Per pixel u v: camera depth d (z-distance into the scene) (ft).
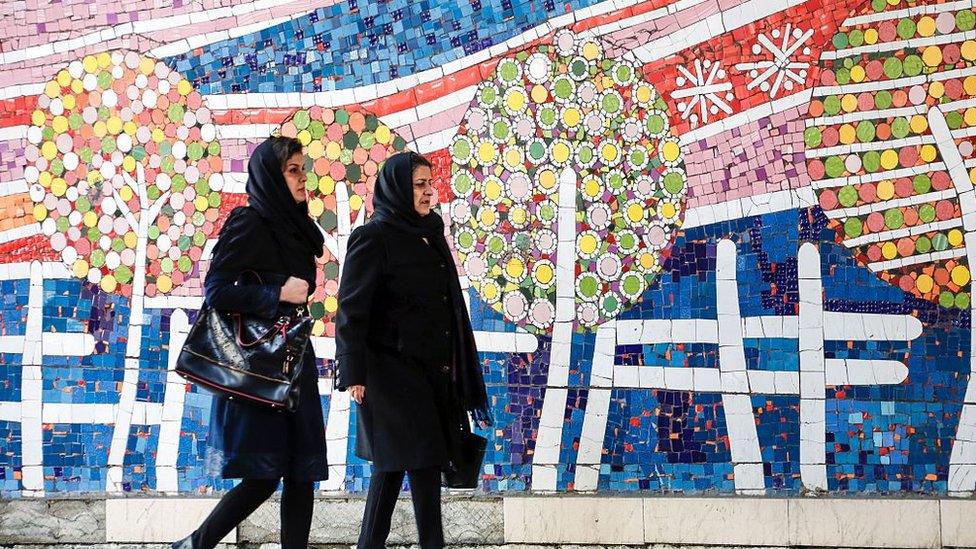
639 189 17.61
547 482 17.44
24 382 17.97
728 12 17.53
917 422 17.17
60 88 18.22
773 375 17.33
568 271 17.63
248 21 18.03
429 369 14.79
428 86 17.88
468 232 17.78
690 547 16.90
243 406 13.93
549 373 17.56
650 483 17.37
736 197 17.48
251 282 14.07
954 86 17.26
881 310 17.25
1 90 18.25
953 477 17.07
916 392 17.17
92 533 17.43
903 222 17.26
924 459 17.12
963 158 17.20
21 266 18.12
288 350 13.85
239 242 14.01
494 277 17.70
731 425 17.31
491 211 17.76
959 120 17.21
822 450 17.21
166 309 17.97
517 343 17.63
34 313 18.06
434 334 14.89
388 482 15.19
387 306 14.82
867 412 17.21
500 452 17.53
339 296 14.70
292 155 14.32
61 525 17.48
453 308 15.20
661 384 17.43
